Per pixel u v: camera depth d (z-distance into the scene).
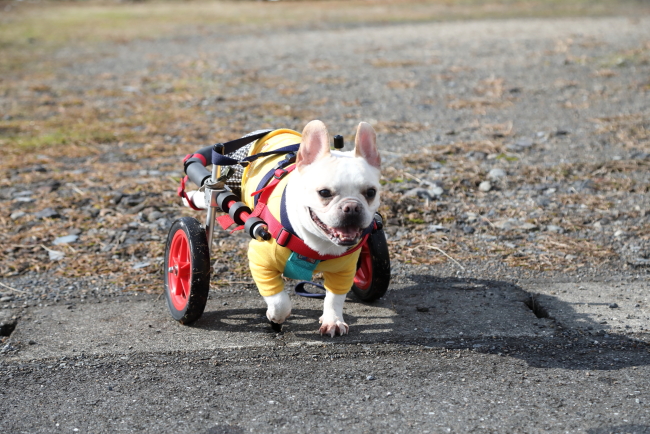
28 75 11.35
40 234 5.43
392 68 11.45
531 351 3.71
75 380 3.45
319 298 4.40
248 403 3.22
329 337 3.88
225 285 4.61
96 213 5.86
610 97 9.27
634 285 4.57
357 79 10.78
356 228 3.24
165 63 12.23
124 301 4.41
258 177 3.82
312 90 10.16
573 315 4.14
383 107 9.19
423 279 4.71
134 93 10.16
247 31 15.83
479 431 2.97
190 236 3.91
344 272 3.78
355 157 3.39
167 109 9.26
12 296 4.47
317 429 3.00
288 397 3.27
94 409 3.19
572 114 8.60
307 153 3.39
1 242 5.28
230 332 3.96
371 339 3.86
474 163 6.94
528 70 10.94
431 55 12.38
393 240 5.32
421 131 8.09
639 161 6.86
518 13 17.73
